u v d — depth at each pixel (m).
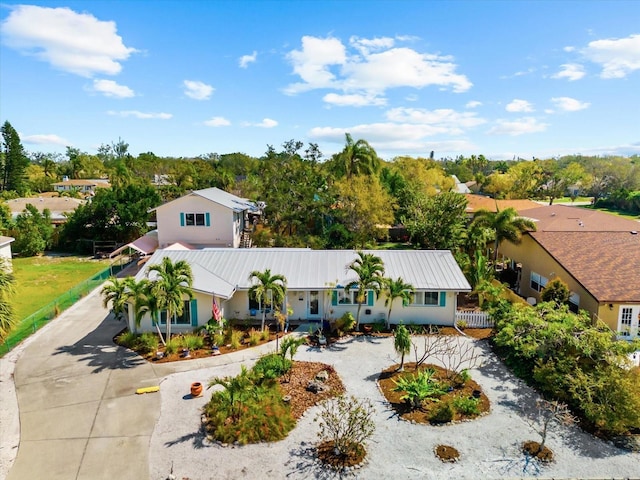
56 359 20.97
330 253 28.34
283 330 24.23
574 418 16.19
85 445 14.62
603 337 17.58
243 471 13.38
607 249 28.08
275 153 59.00
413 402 16.95
